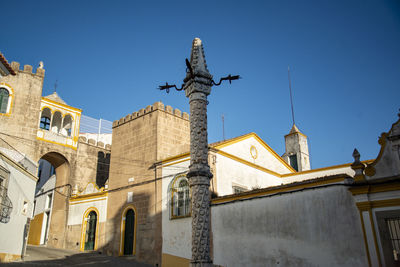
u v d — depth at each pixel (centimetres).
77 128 3288
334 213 1362
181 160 2184
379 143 1299
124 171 2561
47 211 3156
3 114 2770
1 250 1620
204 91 988
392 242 1212
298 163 3033
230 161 2197
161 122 2477
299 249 1427
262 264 1528
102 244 2489
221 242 1709
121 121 2744
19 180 1773
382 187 1251
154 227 2184
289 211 1500
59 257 2170
